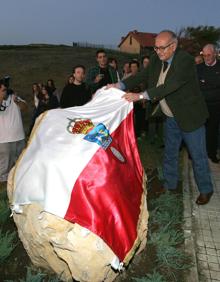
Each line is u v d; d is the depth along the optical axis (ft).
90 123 10.84
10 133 17.94
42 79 88.53
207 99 19.92
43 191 9.35
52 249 9.71
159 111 15.53
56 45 176.04
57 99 32.60
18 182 9.93
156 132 26.55
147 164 20.47
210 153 21.18
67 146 9.85
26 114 50.90
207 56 19.42
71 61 106.52
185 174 18.69
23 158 10.54
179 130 14.87
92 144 9.94
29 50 136.77
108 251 9.02
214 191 16.84
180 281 10.41
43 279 10.19
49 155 9.62
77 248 8.88
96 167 9.59
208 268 11.14
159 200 14.71
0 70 95.66
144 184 12.25
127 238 9.42
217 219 14.11
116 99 12.41
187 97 13.37
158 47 12.62
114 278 10.08
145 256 11.40
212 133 20.66
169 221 13.21
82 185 9.27
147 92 12.33
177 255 11.23
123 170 10.55
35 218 9.46
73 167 9.41
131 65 23.88
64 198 9.11
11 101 18.07
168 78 12.95
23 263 10.85
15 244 11.74
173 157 15.58
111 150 10.38
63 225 9.07
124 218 9.54
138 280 9.98
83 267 9.02
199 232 13.14
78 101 19.49
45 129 10.75
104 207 9.31
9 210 13.14
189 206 15.05
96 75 20.51
